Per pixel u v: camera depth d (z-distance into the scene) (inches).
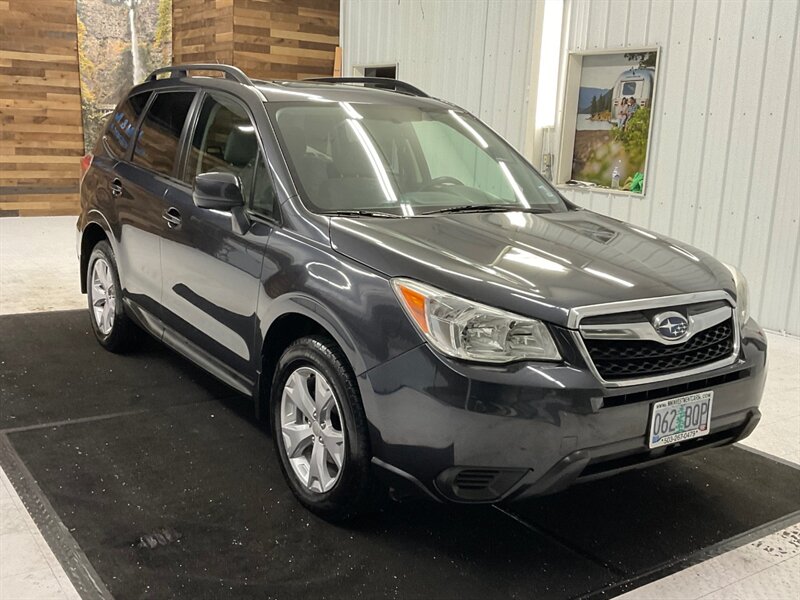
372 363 92.1
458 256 97.4
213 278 122.7
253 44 388.2
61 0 374.6
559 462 87.2
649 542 103.3
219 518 104.0
